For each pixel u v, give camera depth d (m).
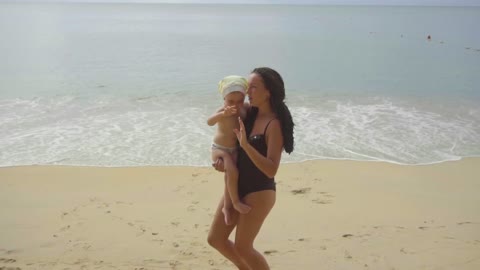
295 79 18.94
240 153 3.58
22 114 12.23
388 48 32.44
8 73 19.36
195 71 20.89
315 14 111.50
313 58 26.34
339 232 5.80
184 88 16.39
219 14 108.06
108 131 10.77
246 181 3.52
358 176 8.15
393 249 5.28
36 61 23.28
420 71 21.80
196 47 31.23
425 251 5.21
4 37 35.81
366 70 21.89
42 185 7.60
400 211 6.59
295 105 13.84
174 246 5.34
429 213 6.52
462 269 4.76
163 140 10.13
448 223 6.12
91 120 11.73
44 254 5.12
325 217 6.31
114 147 9.66
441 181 7.99
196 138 10.28
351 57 27.08
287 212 6.48
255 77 3.48
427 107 13.92
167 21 68.75
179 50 29.30
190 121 11.70
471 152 9.71
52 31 43.41
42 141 9.98
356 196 7.18
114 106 13.32
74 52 27.39
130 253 5.15
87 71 20.33
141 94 15.19
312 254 5.16
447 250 5.23
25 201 6.88
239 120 3.29
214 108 13.16
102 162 8.80
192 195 7.17
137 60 24.44
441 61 25.72
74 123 11.44
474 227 5.96
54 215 6.33
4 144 9.73
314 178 7.99
